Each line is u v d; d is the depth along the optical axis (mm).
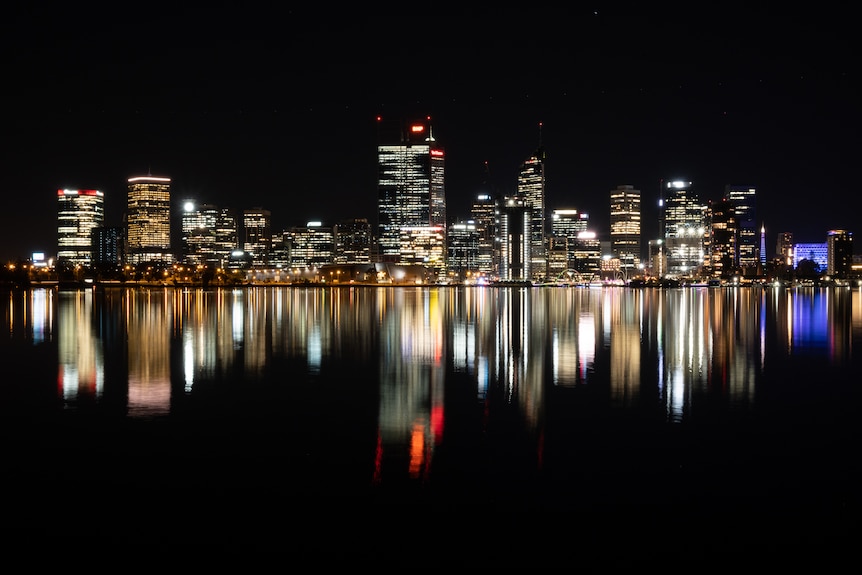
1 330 76875
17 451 25531
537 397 36062
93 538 18250
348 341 65188
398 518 19453
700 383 40750
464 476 22844
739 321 96062
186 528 18828
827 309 133875
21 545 17875
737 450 25953
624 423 30234
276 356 53375
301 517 19516
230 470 23391
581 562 17094
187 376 43031
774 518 19547
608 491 21531
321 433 28297
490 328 81812
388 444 26641
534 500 20781
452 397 36094
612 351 57531
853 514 19797
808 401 35219
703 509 20156
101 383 40281
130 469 23484
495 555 17422
